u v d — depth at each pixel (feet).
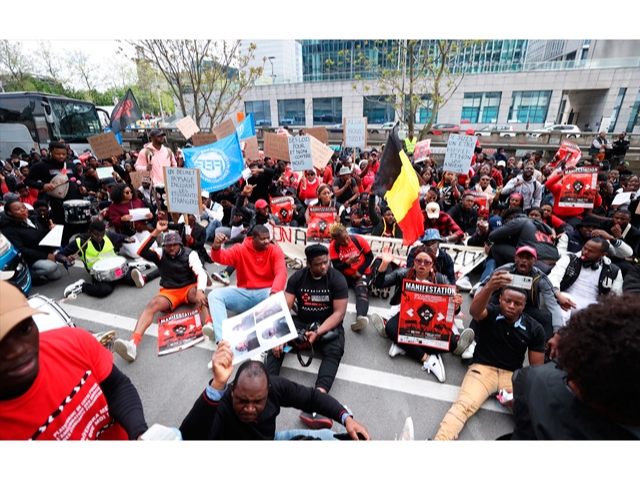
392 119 97.71
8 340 3.65
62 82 103.50
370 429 8.75
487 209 19.88
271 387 6.91
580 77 73.36
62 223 19.26
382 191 14.17
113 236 17.80
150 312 12.23
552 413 3.94
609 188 22.38
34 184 19.76
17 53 92.73
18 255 13.84
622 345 3.34
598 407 3.67
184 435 5.96
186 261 13.10
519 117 81.97
